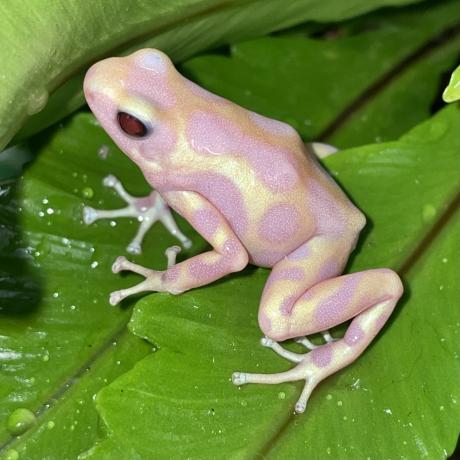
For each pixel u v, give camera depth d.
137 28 0.24
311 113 0.27
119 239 0.25
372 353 0.24
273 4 0.25
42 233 0.25
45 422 0.24
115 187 0.25
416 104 0.27
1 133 0.23
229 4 0.24
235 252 0.24
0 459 0.24
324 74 0.27
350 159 0.25
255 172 0.24
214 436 0.23
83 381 0.24
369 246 0.25
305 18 0.26
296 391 0.24
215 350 0.24
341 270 0.24
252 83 0.27
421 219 0.25
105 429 0.23
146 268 0.24
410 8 0.28
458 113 0.26
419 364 0.24
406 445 0.24
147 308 0.24
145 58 0.24
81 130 0.25
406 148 0.25
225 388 0.24
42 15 0.23
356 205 0.25
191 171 0.24
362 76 0.27
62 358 0.24
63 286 0.25
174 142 0.24
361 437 0.24
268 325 0.24
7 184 0.25
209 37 0.25
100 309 0.25
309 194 0.24
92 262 0.25
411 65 0.27
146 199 0.25
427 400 0.24
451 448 0.24
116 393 0.23
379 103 0.27
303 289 0.24
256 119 0.24
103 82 0.24
